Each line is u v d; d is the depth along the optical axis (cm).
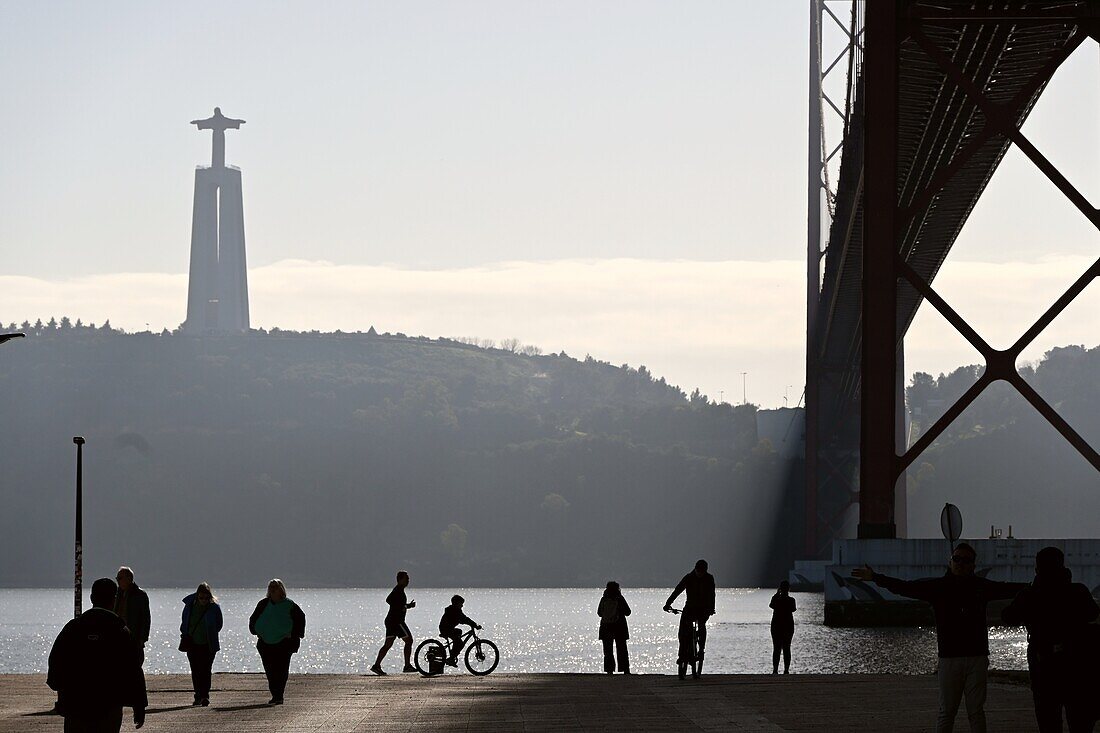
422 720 6003
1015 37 15788
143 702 4078
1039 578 4241
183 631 7012
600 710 6312
